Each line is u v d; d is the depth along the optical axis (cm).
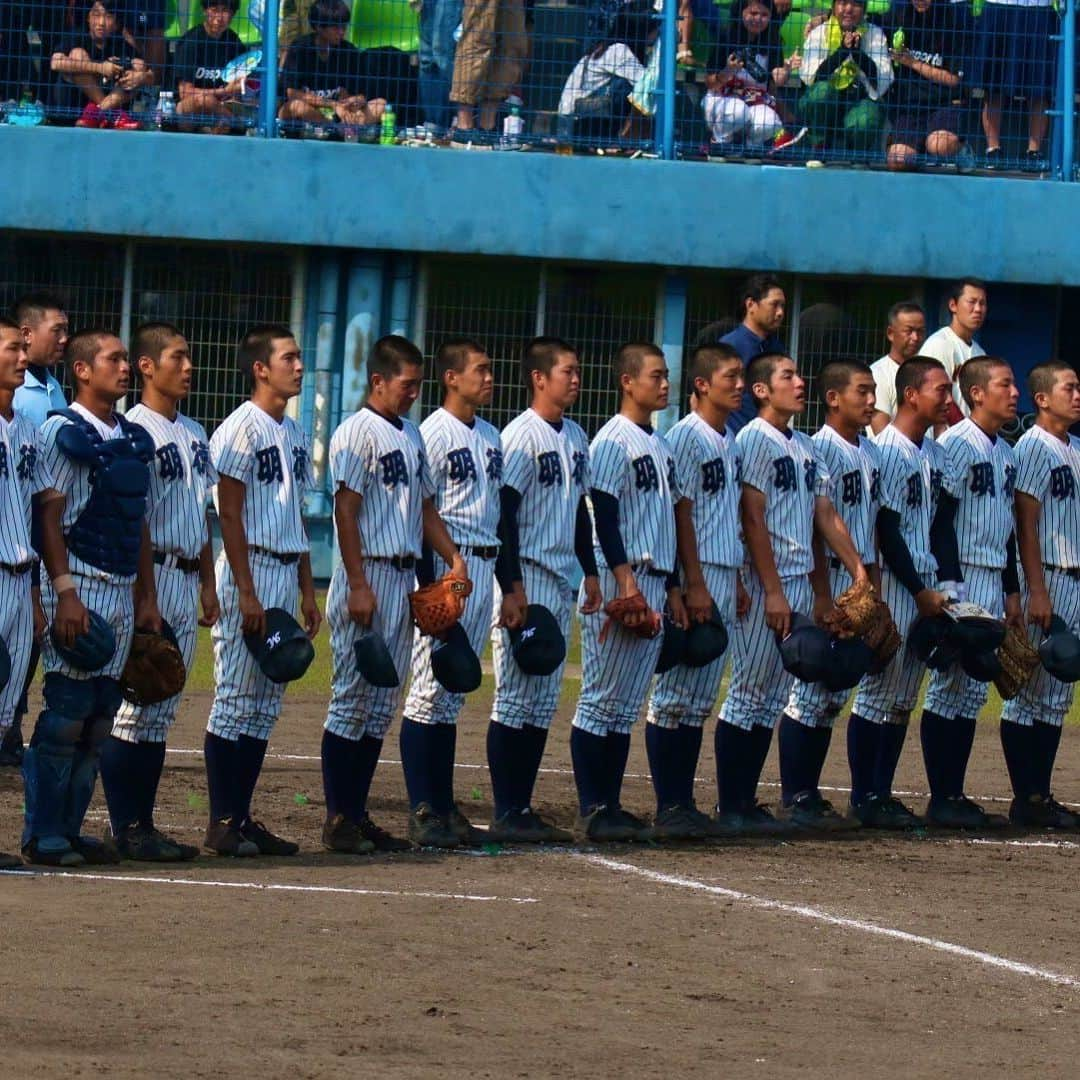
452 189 5872
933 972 2036
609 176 5881
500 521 2702
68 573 2353
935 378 3017
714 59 5931
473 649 2656
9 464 2316
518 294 6069
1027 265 5981
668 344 6062
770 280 3169
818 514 2930
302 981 1870
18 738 3216
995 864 2734
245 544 2520
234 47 5856
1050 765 3116
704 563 2842
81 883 2302
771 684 2912
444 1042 1684
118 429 2442
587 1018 1786
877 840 2909
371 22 5872
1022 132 5969
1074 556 3088
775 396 2912
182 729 3825
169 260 5997
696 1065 1648
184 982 1844
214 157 5831
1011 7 5866
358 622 2575
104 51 5791
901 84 5900
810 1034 1767
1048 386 3094
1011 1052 1738
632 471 2783
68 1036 1647
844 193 5928
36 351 2966
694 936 2152
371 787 3244
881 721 3022
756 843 2834
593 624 2798
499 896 2330
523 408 6094
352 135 5875
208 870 2430
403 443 2631
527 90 5900
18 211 5816
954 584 3019
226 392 6044
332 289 5981
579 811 2912
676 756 2862
